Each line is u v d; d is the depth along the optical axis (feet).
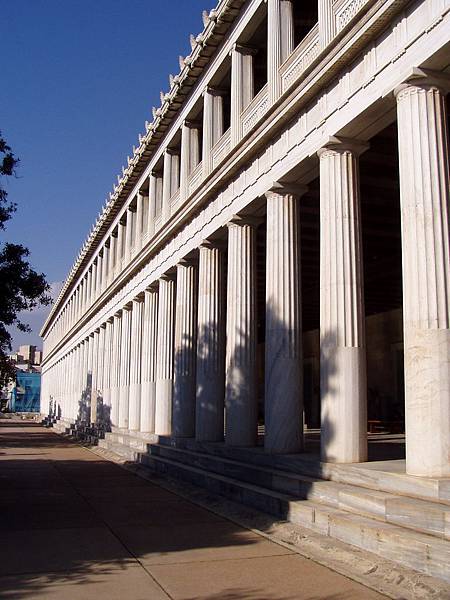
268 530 39.22
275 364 51.24
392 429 89.51
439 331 33.30
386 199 64.28
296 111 49.24
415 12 35.99
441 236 34.22
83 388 174.29
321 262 44.04
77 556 33.30
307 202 66.28
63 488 60.85
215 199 68.74
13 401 388.16
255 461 52.80
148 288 100.22
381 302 111.65
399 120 36.50
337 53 42.06
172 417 82.64
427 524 29.14
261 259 90.63
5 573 29.99
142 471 74.23
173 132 87.86
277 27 55.21
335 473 40.24
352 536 32.63
